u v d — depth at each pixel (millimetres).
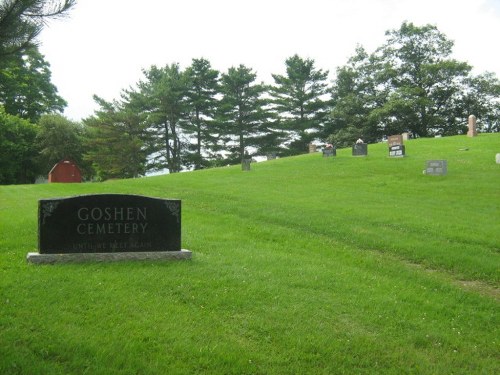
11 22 6684
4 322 6418
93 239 9578
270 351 6293
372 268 11055
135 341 6176
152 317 6953
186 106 65188
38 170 62156
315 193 21938
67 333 6223
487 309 8734
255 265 10148
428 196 20734
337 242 13617
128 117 60562
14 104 66312
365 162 32719
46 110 69125
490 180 23812
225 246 11969
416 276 10523
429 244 13000
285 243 13164
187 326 6766
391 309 8102
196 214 17047
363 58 73500
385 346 6699
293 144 73875
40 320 6559
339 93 73938
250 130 70812
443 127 70625
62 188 25938
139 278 8492
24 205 18000
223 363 5875
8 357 5484
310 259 11250
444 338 7172
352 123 70812
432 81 67812
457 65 65875
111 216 9695
